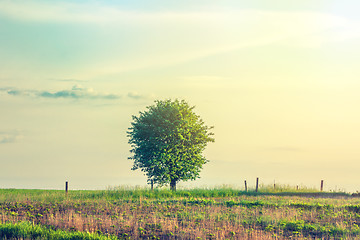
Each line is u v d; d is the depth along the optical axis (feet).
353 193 152.46
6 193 118.42
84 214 84.64
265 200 114.62
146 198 119.55
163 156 159.53
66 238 62.08
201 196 134.41
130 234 67.26
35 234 64.28
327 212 87.86
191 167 165.48
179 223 76.89
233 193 144.87
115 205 98.78
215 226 74.38
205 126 171.22
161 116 165.37
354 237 66.33
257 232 69.87
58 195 117.80
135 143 168.55
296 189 164.96
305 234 70.28
